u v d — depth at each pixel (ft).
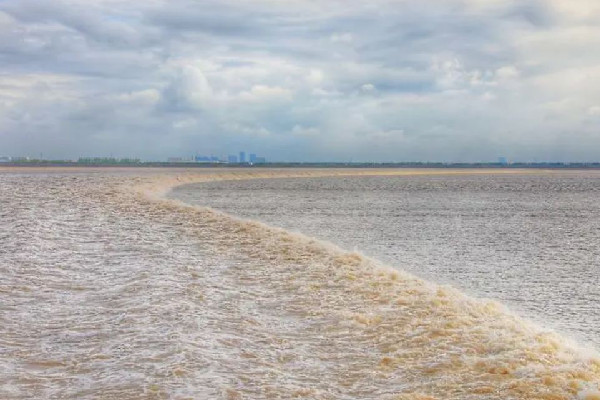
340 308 42.45
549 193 320.29
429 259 89.92
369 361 31.32
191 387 26.17
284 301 44.34
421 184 435.94
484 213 180.96
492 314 41.70
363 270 55.57
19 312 39.29
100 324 36.40
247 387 26.61
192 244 70.95
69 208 107.86
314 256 62.69
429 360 31.14
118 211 105.40
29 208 105.19
